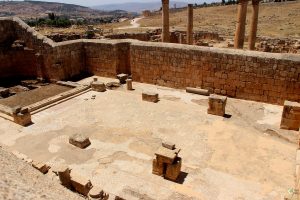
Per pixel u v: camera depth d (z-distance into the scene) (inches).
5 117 661.9
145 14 4121.6
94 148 525.0
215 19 2851.9
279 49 1284.4
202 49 765.9
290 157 489.1
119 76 892.6
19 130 605.3
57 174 417.7
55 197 121.1
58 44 903.7
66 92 804.6
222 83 767.7
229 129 585.9
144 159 486.6
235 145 528.1
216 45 1453.0
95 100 767.7
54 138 565.9
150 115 661.3
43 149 525.7
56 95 784.3
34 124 632.4
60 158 494.0
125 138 559.8
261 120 627.2
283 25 2155.5
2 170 123.6
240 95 753.0
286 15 2571.4
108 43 912.3
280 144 530.0
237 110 681.0
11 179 116.0
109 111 691.4
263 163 472.4
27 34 944.9
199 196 394.0
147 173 446.9
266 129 580.1
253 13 843.4
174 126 605.0
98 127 609.6
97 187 374.3
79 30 1936.5
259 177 437.1
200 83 802.8
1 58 974.4
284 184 420.2
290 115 565.3
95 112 687.7
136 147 525.7
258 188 411.8
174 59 818.8
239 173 447.2
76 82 910.4
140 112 679.7
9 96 842.2
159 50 833.5
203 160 482.6
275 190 407.5
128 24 2935.5
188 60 796.0
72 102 758.5
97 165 470.3
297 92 672.4
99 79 946.1
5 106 713.6
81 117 661.9
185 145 530.6
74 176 403.9
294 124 569.3
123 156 496.4
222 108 641.6
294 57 657.0
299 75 655.1
